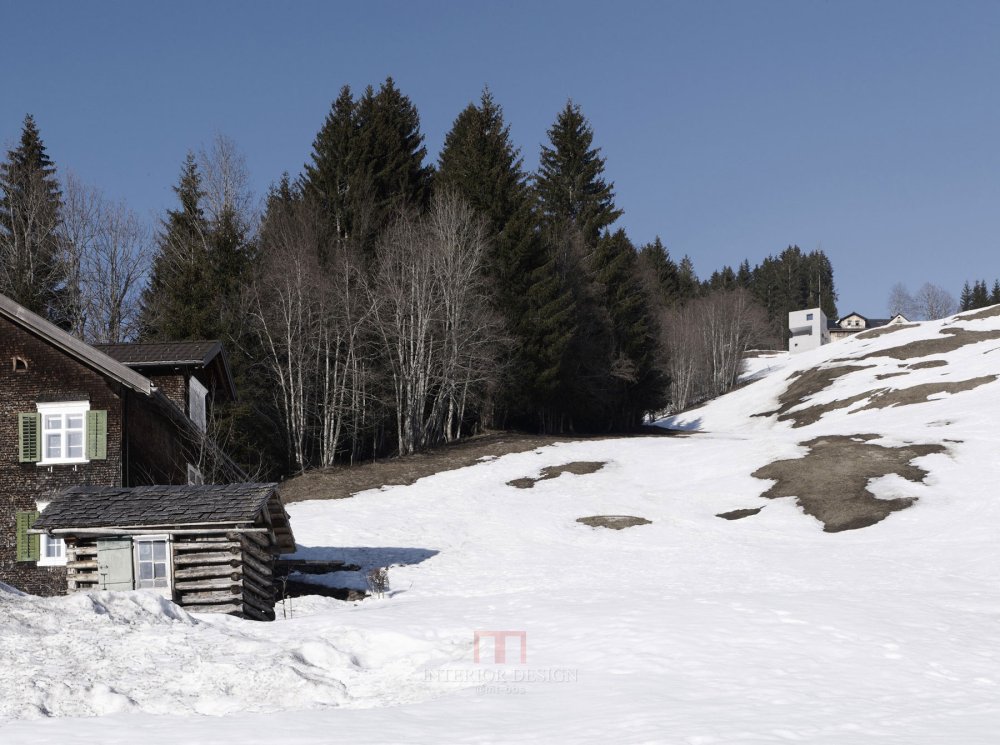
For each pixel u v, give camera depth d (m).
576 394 81.00
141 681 16.12
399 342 66.31
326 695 16.08
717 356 131.75
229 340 57.69
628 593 27.34
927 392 71.81
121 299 68.50
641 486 53.28
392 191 79.94
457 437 70.94
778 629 20.25
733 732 12.45
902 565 34.62
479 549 41.16
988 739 12.16
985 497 43.91
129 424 32.53
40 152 77.88
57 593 30.61
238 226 66.00
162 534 26.20
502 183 77.81
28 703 14.70
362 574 36.50
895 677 16.59
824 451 52.91
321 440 63.41
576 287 81.69
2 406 31.97
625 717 13.54
